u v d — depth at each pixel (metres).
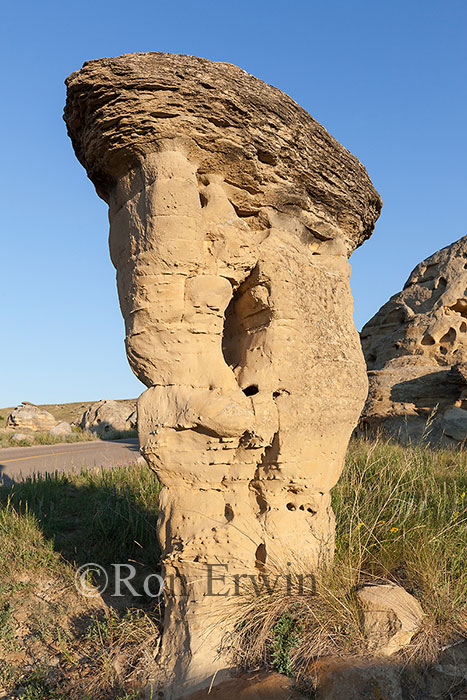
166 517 3.95
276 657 3.45
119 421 27.80
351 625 3.57
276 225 4.45
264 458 4.17
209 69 3.80
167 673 3.59
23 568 5.43
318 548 4.25
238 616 3.73
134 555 5.71
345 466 7.02
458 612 3.74
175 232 3.69
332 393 4.42
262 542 4.02
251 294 4.23
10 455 16.27
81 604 4.83
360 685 3.12
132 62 3.61
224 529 3.82
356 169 5.09
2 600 4.85
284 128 4.22
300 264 4.43
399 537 4.45
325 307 4.58
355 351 4.80
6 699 3.60
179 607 3.86
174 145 3.79
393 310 19.42
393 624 3.52
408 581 4.05
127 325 3.96
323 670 3.25
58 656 4.05
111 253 4.32
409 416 15.15
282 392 4.15
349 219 5.17
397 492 5.62
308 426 4.21
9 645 4.21
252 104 3.97
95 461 13.45
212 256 3.93
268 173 4.28
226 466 3.85
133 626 4.10
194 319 3.82
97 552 5.74
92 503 7.37
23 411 27.39
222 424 3.65
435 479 6.76
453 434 13.62
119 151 3.84
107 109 3.67
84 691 3.54
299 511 4.32
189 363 3.83
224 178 4.13
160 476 3.91
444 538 4.46
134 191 3.95
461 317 17.06
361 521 4.76
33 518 6.46
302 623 3.64
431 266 19.30
